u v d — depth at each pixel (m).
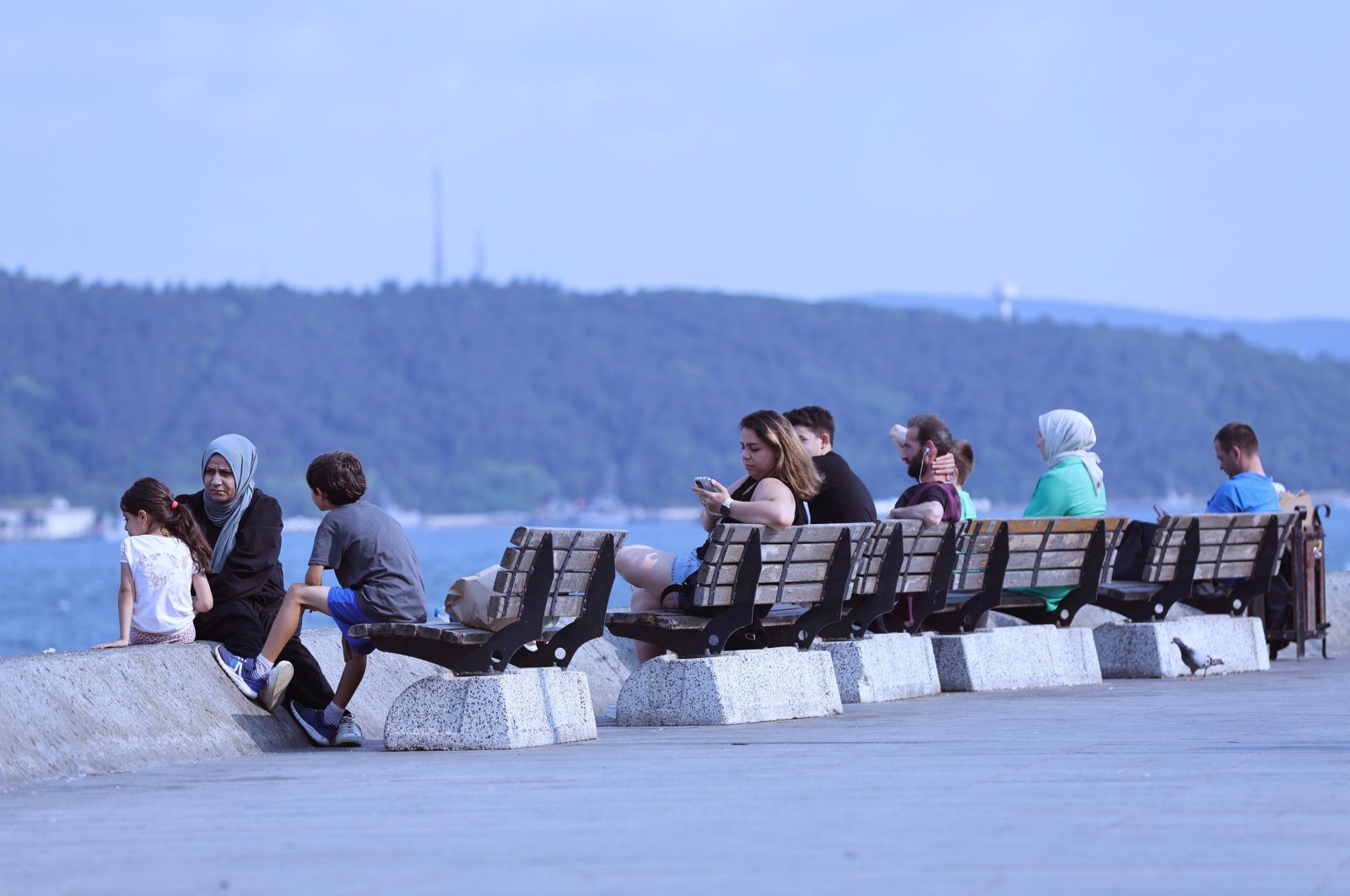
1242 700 36.56
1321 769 24.30
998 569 41.12
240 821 21.48
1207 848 18.11
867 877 16.97
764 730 31.88
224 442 33.19
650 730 32.78
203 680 30.73
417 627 30.06
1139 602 45.72
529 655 32.44
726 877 17.11
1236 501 49.56
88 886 17.38
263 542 33.31
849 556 35.53
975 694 39.75
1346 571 60.88
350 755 29.91
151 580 31.84
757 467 34.59
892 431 42.47
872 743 28.77
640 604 34.91
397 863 18.20
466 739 29.89
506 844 19.23
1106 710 34.41
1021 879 16.70
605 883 16.91
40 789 25.17
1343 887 16.12
